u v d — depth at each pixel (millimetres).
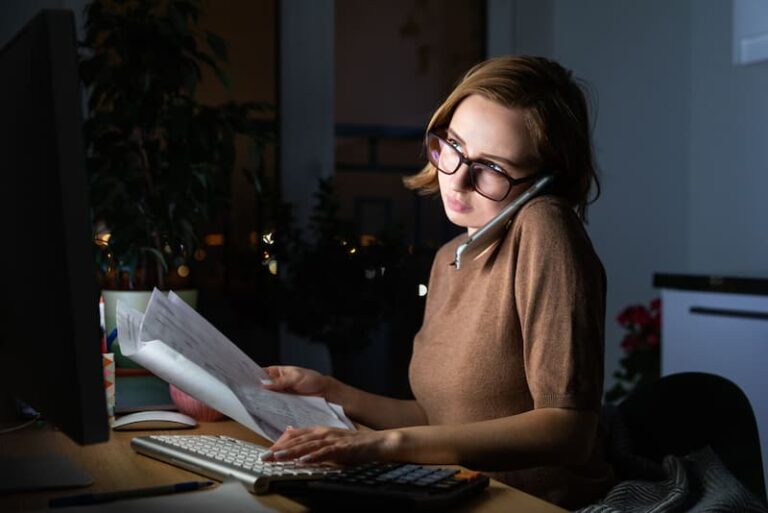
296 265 3324
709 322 2875
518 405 1229
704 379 1390
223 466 939
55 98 692
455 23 3957
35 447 1117
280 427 1111
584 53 3844
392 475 900
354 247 3297
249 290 3424
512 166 1234
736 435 1335
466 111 1258
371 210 3834
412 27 3887
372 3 3824
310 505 855
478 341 1242
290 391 1342
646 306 3881
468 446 1025
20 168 789
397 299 3299
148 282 2590
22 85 767
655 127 3889
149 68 2656
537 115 1229
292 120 3615
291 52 3607
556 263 1133
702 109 3865
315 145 3645
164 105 2779
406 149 3873
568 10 3881
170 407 1383
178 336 1167
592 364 1107
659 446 1376
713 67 3805
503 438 1046
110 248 2477
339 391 1372
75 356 701
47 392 780
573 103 1271
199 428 1265
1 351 943
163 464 1019
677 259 3932
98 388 708
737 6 3209
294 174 3621
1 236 886
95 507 785
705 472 1177
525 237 1179
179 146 2672
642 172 3859
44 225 734
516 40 3932
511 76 1248
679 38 3920
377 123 3830
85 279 703
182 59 2701
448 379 1279
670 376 1424
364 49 3812
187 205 2619
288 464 952
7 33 3006
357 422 1365
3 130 842
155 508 781
